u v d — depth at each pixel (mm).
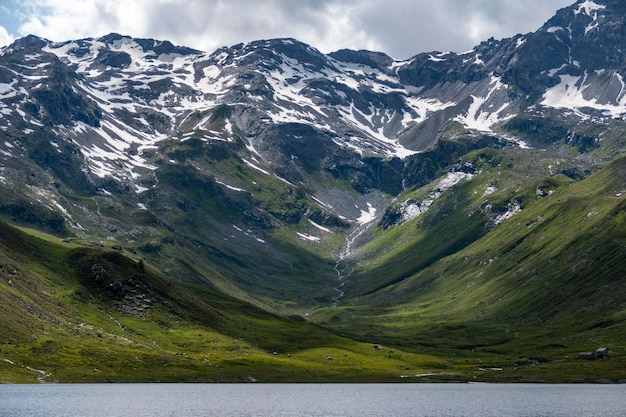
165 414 166875
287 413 175125
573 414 173375
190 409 178125
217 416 165625
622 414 172750
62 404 180875
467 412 179125
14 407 172875
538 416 170250
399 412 179875
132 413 167125
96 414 163375
